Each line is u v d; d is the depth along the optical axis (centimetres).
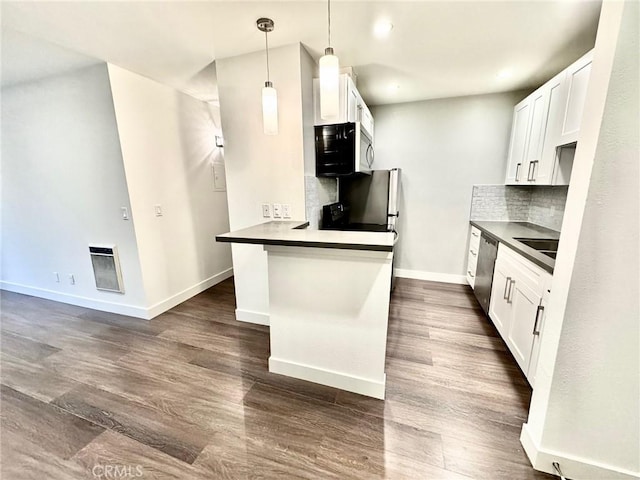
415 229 373
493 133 326
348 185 348
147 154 265
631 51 90
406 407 163
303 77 214
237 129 237
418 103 345
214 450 137
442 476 124
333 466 129
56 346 230
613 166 98
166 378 190
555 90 225
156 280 283
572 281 109
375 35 193
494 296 247
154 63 230
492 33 190
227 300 321
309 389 178
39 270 322
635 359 107
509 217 335
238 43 203
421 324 259
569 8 162
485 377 187
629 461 115
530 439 132
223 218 376
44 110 257
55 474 127
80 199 271
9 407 166
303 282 172
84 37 188
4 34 182
